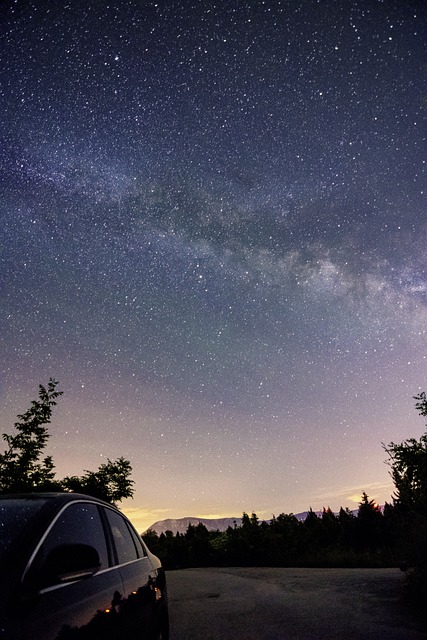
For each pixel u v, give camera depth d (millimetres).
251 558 17000
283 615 6789
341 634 5559
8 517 2504
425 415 9469
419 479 8922
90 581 2619
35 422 11289
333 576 10625
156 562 4289
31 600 1996
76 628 2203
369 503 26984
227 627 6227
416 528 7387
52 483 11469
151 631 3416
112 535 3359
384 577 9734
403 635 5371
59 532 2547
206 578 12086
